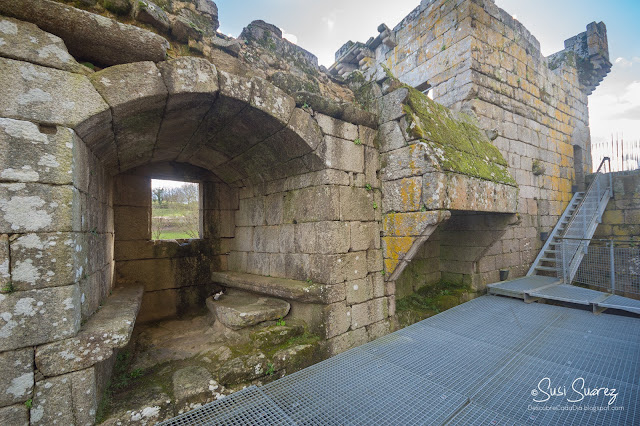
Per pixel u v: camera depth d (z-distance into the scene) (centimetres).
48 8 211
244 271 536
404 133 407
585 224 777
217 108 317
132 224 475
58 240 203
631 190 895
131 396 263
